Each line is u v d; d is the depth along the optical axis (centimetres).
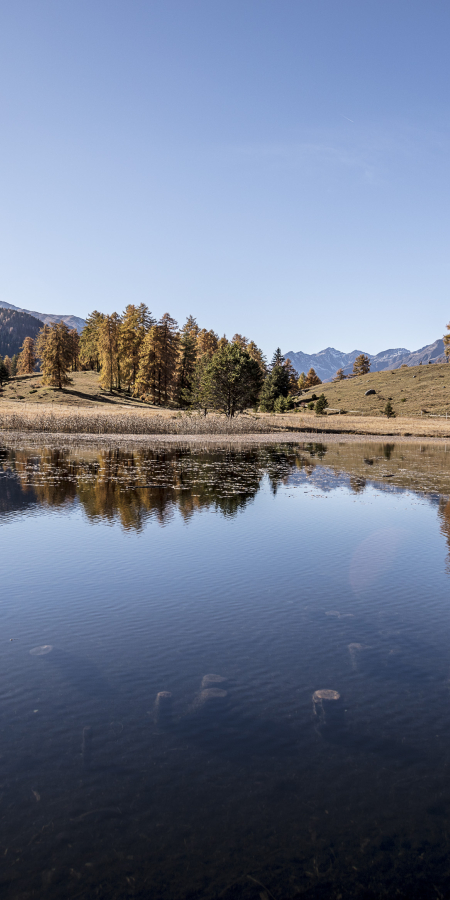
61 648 544
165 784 346
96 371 11306
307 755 376
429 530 1109
